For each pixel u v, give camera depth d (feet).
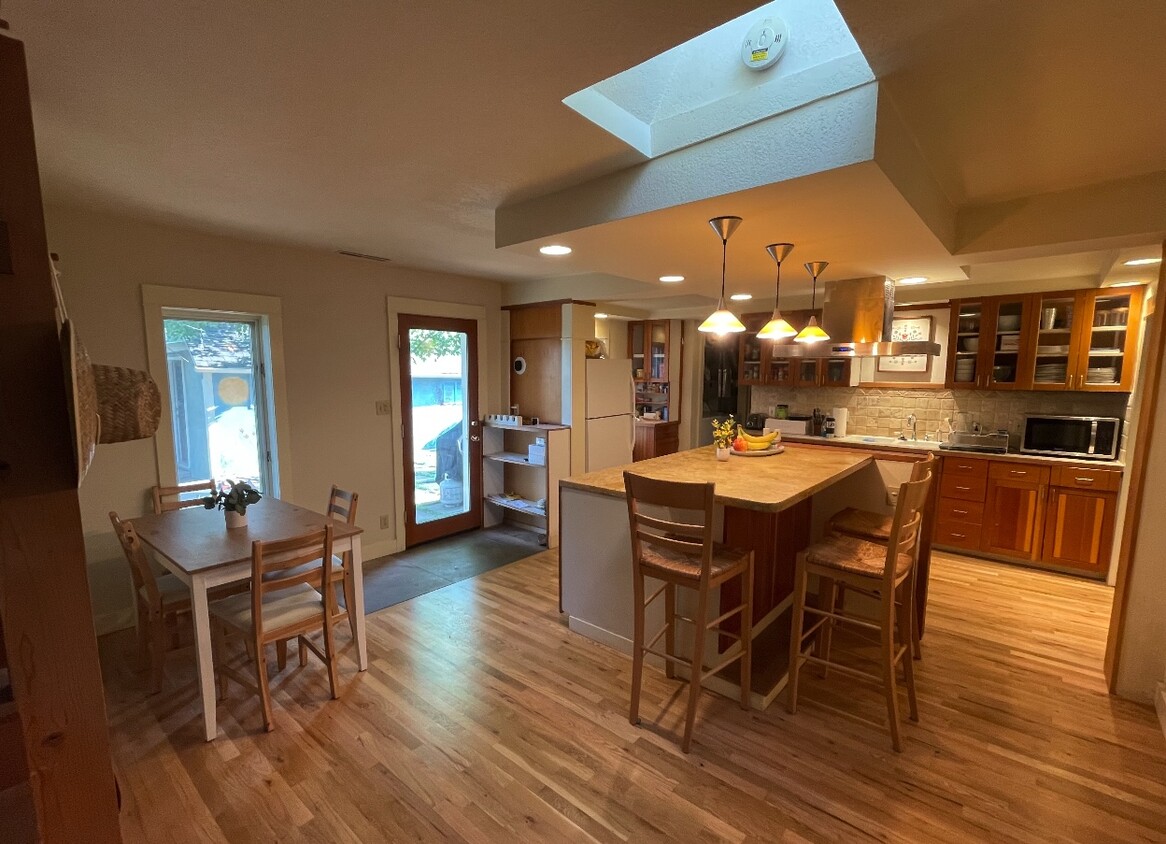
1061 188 7.97
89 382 3.10
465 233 10.59
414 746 7.27
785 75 5.57
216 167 6.96
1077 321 13.33
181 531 8.80
